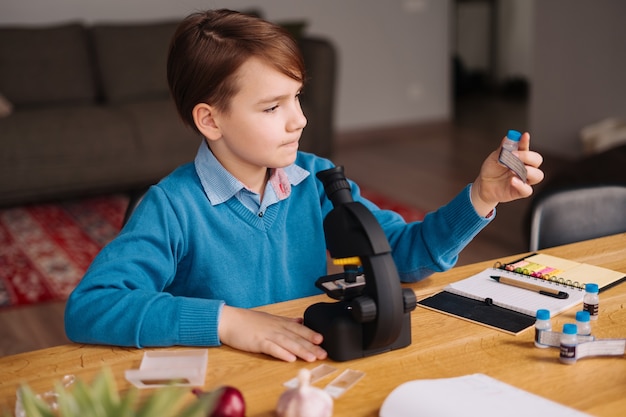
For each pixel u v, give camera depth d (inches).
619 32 172.7
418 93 243.8
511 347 40.6
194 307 42.1
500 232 141.9
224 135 44.9
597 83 180.9
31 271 129.0
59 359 41.6
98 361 41.2
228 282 49.1
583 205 66.5
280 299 50.7
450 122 248.8
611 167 123.6
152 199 47.5
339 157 216.7
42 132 164.2
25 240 146.1
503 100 282.4
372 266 37.9
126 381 38.7
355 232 38.4
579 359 38.8
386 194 174.1
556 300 45.8
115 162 169.6
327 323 39.7
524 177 42.7
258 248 49.3
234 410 31.8
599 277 49.3
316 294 51.9
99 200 173.3
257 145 43.7
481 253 130.9
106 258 45.1
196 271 48.8
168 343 42.0
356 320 38.5
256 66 42.3
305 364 39.4
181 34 45.0
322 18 226.4
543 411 32.1
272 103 42.9
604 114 180.5
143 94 190.5
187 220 47.8
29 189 164.1
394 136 240.7
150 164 172.9
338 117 234.7
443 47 244.5
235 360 40.1
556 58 191.5
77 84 185.3
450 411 32.1
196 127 45.9
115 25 192.1
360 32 232.2
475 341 41.4
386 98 239.8
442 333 42.6
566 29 187.3
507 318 44.0
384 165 203.5
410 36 239.3
